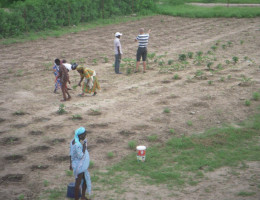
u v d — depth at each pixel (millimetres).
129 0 34656
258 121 9422
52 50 20375
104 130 9109
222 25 28531
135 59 17500
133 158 7586
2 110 10789
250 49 19062
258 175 6672
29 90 12961
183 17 34219
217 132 8781
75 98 11945
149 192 6195
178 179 6637
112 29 27969
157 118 9828
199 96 11617
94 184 6539
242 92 11867
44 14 26984
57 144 8352
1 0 34719
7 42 22797
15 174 6949
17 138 8695
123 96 11961
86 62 17250
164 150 7961
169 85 13086
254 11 33094
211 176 6738
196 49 19719
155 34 25297
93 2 31328
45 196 6141
